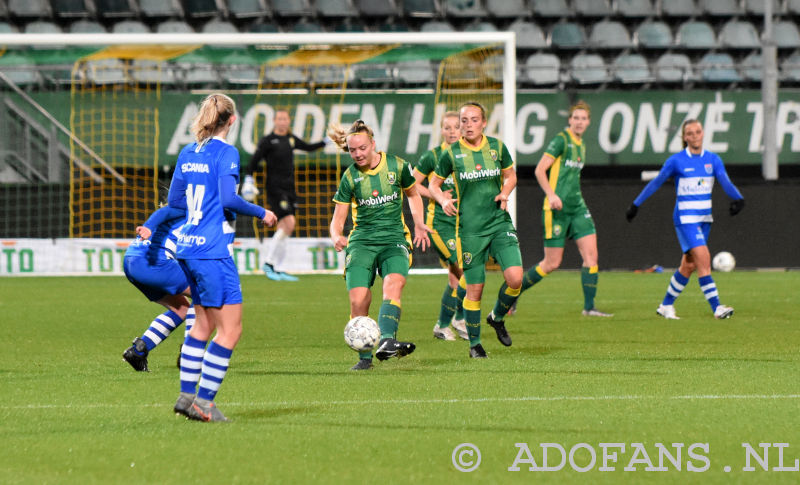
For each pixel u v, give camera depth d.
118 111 68.38
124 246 62.53
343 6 79.56
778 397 18.55
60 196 64.00
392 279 22.48
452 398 18.53
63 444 14.57
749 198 62.84
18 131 68.12
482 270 24.72
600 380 20.78
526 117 68.62
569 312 38.19
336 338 29.44
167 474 12.80
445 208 24.14
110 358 24.92
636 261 63.00
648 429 15.56
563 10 81.06
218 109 16.55
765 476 12.75
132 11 78.56
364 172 22.44
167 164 68.50
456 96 66.88
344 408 17.48
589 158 69.19
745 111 69.38
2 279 57.97
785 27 80.75
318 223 67.19
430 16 80.12
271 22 79.19
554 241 34.91
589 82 75.12
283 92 67.25
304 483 12.33
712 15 81.12
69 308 39.59
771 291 47.78
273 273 56.19
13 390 19.72
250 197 54.78
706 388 19.66
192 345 16.47
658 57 78.56
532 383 20.39
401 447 14.32
